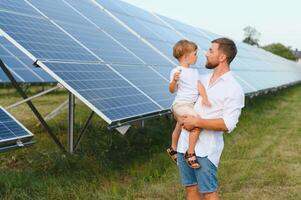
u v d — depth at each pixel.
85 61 7.86
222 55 4.59
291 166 8.95
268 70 31.08
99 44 9.42
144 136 10.41
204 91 4.67
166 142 10.34
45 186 6.56
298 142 11.60
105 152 8.64
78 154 8.26
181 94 5.14
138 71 9.49
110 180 7.25
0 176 6.94
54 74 6.43
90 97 6.51
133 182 7.20
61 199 6.27
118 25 12.52
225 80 4.58
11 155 8.60
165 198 6.68
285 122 15.26
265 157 9.72
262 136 12.26
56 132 11.06
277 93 28.80
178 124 5.14
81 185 6.72
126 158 8.52
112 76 8.05
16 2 8.21
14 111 15.48
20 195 6.15
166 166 8.25
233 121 4.48
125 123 6.64
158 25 17.16
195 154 4.61
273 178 7.93
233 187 7.36
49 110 16.41
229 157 9.48
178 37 17.62
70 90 6.37
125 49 10.52
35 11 8.50
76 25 9.49
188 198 5.01
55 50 7.35
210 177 4.62
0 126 5.86
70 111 8.11
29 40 6.95
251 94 16.05
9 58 14.23
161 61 11.82
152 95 8.48
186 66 5.25
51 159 7.92
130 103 7.35
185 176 4.88
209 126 4.49
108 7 13.59
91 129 10.92
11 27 6.91
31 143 5.98
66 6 10.48
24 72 14.11
